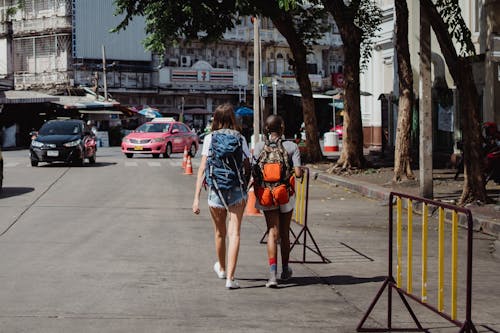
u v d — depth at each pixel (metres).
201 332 6.79
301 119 79.06
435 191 19.64
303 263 10.62
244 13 30.19
